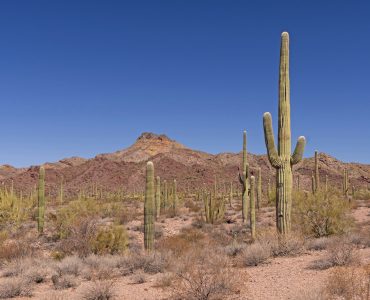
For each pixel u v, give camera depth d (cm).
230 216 3316
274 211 3441
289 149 1322
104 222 2830
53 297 952
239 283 869
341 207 1789
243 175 2742
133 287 1040
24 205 3281
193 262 1091
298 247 1288
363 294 671
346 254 1026
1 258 1545
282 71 1316
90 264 1381
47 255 1703
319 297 682
